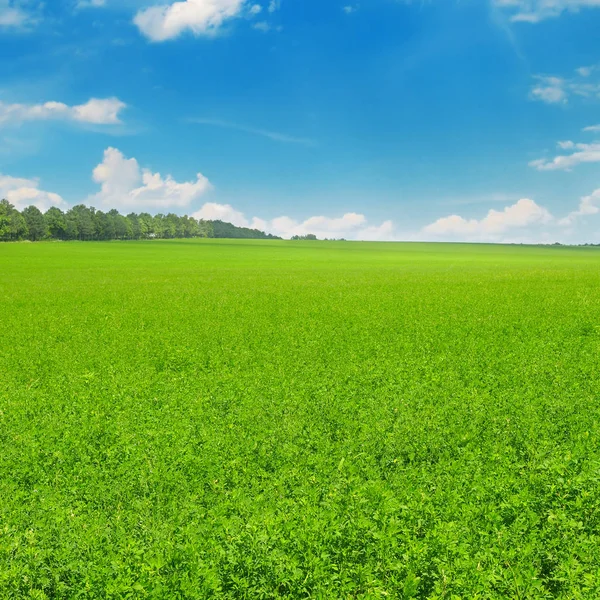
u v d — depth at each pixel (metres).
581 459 10.00
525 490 8.63
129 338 25.28
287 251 153.38
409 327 27.11
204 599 6.54
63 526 8.36
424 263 104.81
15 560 7.46
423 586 6.91
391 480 9.84
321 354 20.81
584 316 30.30
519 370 17.42
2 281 58.91
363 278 64.19
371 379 16.78
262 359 20.31
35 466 10.70
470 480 9.49
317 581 6.77
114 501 9.41
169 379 17.81
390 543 7.32
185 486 9.78
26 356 21.27
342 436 12.14
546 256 146.88
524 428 12.06
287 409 13.74
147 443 11.63
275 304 38.16
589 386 15.30
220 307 36.59
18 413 13.88
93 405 14.55
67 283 56.75
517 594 6.50
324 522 7.70
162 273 71.94
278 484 9.52
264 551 7.21
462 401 14.11
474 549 7.37
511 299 39.56
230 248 162.38
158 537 8.01
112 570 7.02
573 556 7.22
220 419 13.14
